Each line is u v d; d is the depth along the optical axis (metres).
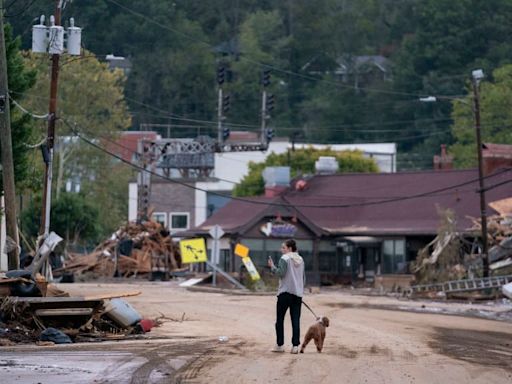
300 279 39.66
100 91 160.75
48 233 67.38
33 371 33.56
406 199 128.50
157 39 187.75
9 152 56.97
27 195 138.50
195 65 197.25
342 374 32.91
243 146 133.62
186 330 51.56
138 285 107.31
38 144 73.81
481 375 33.62
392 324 57.69
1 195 75.69
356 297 91.19
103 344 43.56
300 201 136.12
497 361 38.44
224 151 134.12
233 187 184.25
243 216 130.88
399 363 36.50
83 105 159.38
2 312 46.78
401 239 123.50
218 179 181.38
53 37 66.88
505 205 116.44
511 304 83.94
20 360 36.69
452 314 70.62
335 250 126.56
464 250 109.38
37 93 147.25
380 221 127.44
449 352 41.44
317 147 193.88
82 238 148.62
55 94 68.69
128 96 190.12
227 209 135.25
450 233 103.50
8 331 45.69
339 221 130.25
